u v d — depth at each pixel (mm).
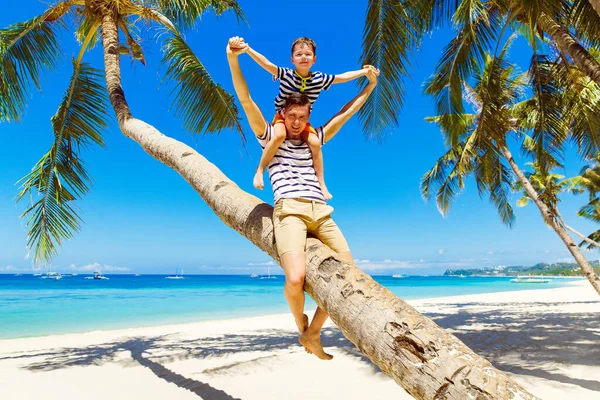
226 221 2848
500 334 9875
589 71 6090
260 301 31703
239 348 8820
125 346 9492
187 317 19172
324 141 2895
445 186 18328
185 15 7855
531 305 19188
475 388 1425
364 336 1719
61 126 7230
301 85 2760
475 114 14500
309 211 2400
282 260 2246
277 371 6664
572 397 5039
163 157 3816
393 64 6133
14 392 5762
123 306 26734
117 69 6059
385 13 5930
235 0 7984
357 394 5461
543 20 6953
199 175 3201
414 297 33594
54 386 6012
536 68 8195
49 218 7078
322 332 10688
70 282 95875
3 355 8812
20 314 21156
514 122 13820
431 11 7418
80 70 7273
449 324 12219
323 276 2023
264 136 2742
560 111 8523
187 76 6949
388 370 1640
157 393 5621
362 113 6613
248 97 2619
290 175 2549
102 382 6191
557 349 7930
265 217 2535
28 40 7137
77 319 18609
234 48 2545
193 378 6340
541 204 12859
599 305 18281
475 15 6887
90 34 6930
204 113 7070
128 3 6676
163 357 7969
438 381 1485
